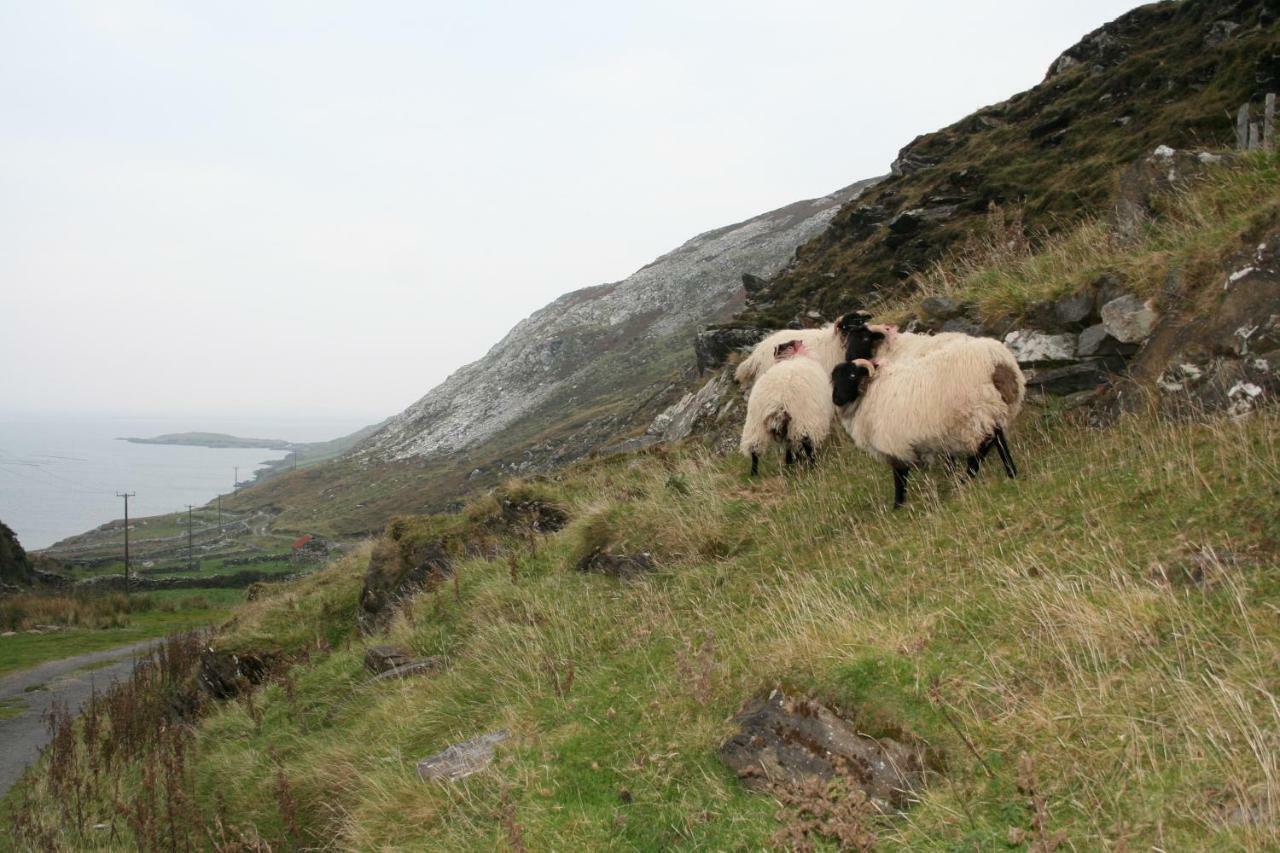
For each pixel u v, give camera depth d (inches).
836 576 278.4
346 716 392.2
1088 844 138.9
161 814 386.3
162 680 681.0
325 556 3663.9
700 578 331.3
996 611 211.2
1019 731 169.5
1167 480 238.5
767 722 197.9
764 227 6589.6
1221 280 291.4
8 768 621.6
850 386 313.4
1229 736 145.6
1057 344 358.9
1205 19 991.6
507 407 5974.4
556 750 235.5
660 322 5841.5
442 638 413.7
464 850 208.1
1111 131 909.2
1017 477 292.5
